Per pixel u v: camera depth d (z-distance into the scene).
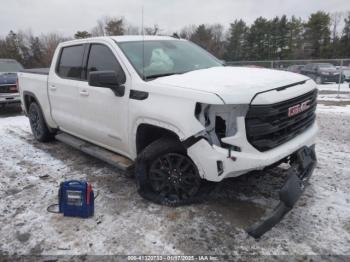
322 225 3.06
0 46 50.81
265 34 60.78
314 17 58.84
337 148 5.36
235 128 2.84
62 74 4.96
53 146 5.95
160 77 3.53
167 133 3.40
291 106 3.07
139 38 4.18
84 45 4.48
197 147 2.93
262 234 2.84
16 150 5.79
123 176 4.38
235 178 3.26
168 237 2.95
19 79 6.46
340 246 2.75
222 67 4.01
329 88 17.33
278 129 2.95
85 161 5.05
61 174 4.54
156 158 3.40
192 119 2.89
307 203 3.46
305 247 2.76
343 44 59.00
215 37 58.25
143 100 3.33
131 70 3.58
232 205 3.45
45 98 5.45
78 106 4.48
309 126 3.64
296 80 3.37
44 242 2.94
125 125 3.64
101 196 3.79
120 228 3.12
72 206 3.32
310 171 3.26
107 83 3.47
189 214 3.30
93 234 3.04
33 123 6.27
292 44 60.50
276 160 2.95
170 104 3.07
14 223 3.27
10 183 4.29
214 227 3.07
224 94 2.77
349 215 3.21
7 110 10.58
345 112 8.78
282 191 2.82
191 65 4.04
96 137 4.34
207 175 2.97
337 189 3.77
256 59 62.16
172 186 3.42
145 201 3.61
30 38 52.44
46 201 3.72
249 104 2.77
